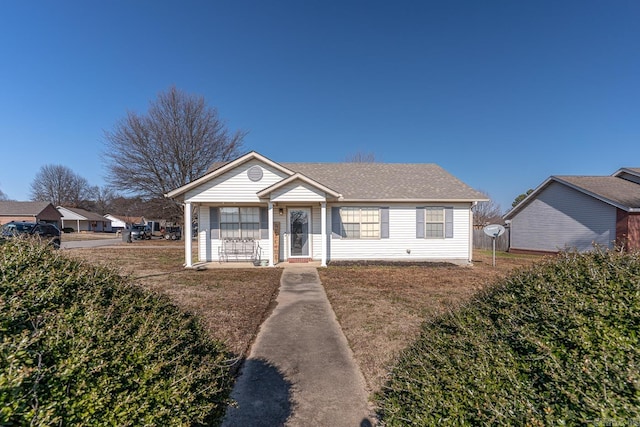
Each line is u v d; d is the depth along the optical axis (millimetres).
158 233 43844
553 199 18281
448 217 13422
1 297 1693
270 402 3033
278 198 11562
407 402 2215
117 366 1683
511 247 21062
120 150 26438
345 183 14234
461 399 1851
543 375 1688
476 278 9375
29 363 1423
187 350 2254
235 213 13148
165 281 8773
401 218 13352
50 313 1765
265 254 13133
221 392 2520
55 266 2199
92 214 59469
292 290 7801
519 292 2430
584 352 1653
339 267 11555
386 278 9398
